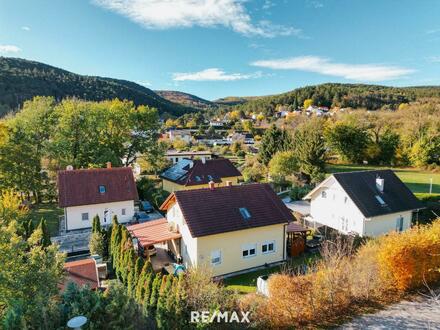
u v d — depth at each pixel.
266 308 12.27
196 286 11.66
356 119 72.50
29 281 11.97
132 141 51.16
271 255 23.45
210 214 22.06
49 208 39.88
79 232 31.92
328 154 69.81
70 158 43.66
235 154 83.38
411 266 14.70
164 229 24.44
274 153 56.22
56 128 43.91
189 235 21.67
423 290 14.96
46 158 44.28
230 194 24.05
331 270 13.96
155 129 53.62
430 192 40.97
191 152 74.50
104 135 48.78
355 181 30.00
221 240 21.45
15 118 44.34
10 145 37.28
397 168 62.09
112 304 9.04
